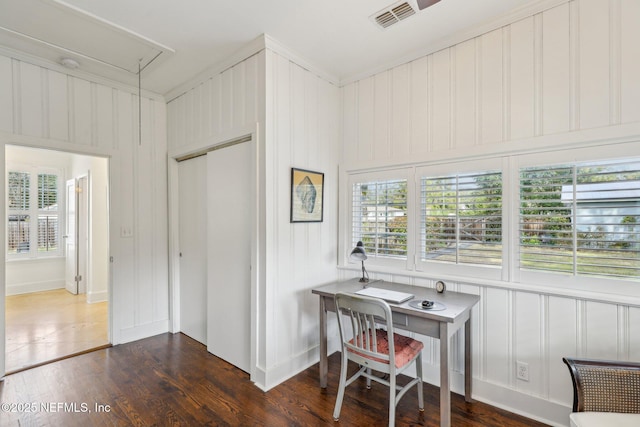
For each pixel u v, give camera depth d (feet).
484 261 7.18
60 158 17.48
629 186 5.59
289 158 8.32
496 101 6.95
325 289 7.76
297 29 7.34
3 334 8.00
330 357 9.39
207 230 9.70
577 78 6.01
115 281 10.16
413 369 8.23
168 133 11.37
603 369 4.71
